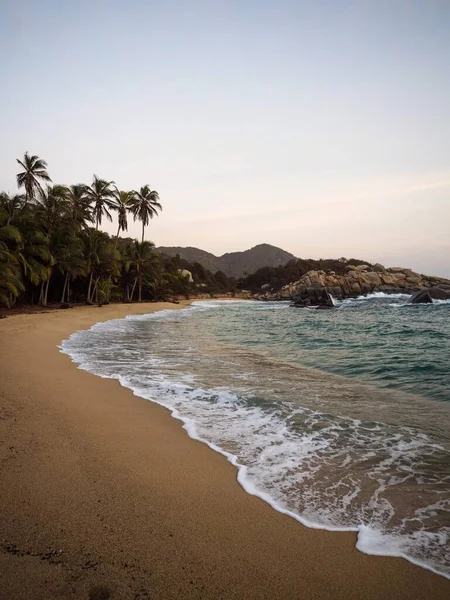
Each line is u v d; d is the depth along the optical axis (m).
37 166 38.47
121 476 4.35
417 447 5.44
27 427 5.62
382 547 3.30
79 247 39.44
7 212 31.34
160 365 11.34
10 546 3.02
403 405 7.50
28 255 33.06
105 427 5.92
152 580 2.77
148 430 5.92
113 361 11.84
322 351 14.53
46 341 15.32
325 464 4.90
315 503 3.97
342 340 17.72
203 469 4.67
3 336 15.29
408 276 86.25
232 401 7.65
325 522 3.64
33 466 4.44
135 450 5.12
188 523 3.53
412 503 4.00
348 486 4.34
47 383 8.33
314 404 7.53
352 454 5.21
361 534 3.47
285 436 5.84
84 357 12.36
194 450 5.25
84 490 3.98
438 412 7.04
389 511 3.85
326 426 6.28
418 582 2.90
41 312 31.05
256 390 8.55
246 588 2.77
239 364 11.75
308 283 84.94
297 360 12.62
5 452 4.73
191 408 7.15
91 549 3.06
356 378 9.93
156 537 3.28
